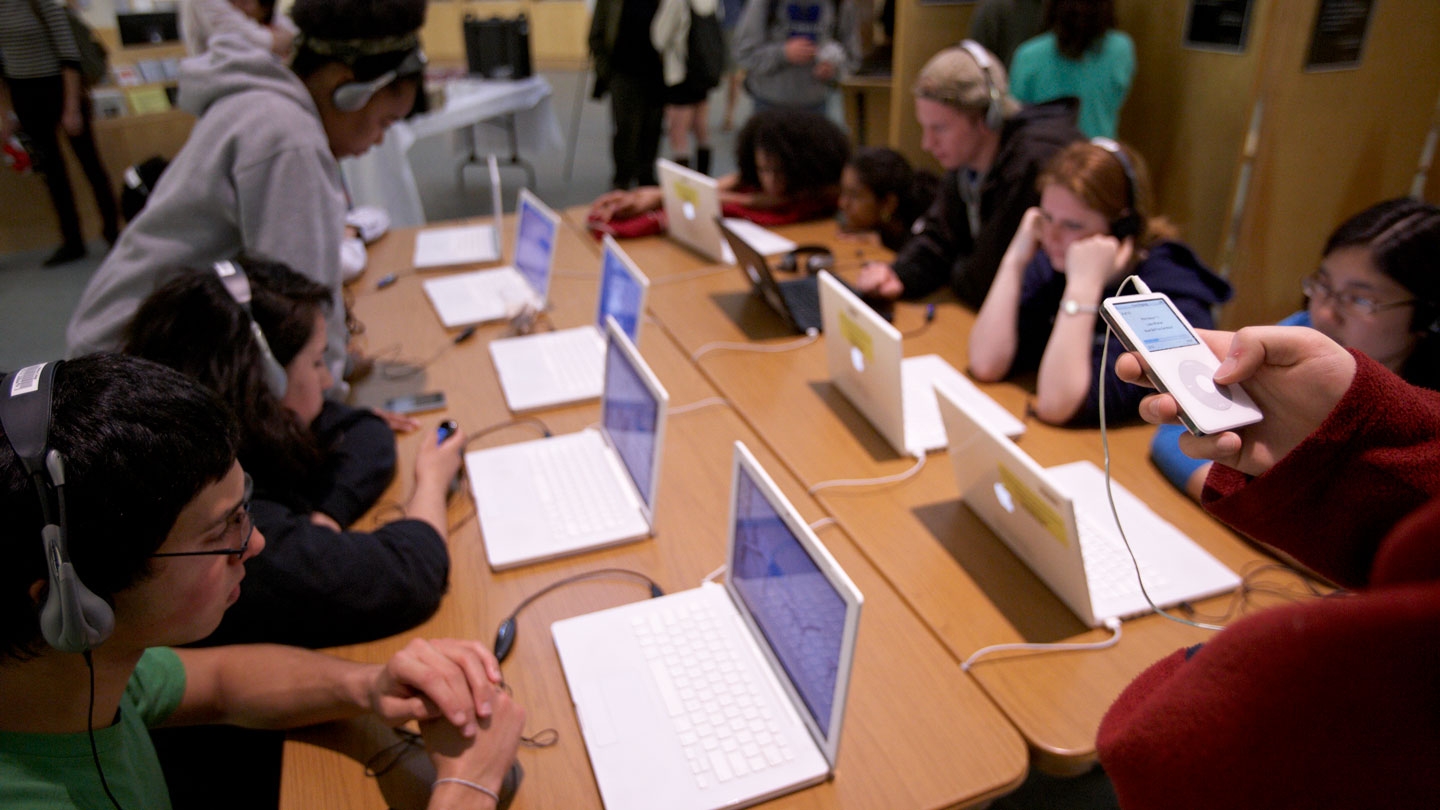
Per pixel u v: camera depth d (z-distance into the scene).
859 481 1.56
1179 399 0.67
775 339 2.13
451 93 4.62
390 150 3.93
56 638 0.69
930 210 2.51
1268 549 1.35
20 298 4.00
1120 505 1.45
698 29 4.42
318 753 1.08
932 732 1.08
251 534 0.86
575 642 1.19
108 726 0.87
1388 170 3.12
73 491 0.68
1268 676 0.46
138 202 2.32
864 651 1.20
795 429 1.73
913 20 3.63
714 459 1.65
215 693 1.12
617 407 1.57
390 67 1.72
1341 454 0.57
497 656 1.20
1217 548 1.36
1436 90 3.05
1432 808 0.45
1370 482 0.56
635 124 4.62
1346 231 1.33
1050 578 1.28
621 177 4.78
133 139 4.66
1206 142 3.02
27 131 4.08
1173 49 3.09
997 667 1.16
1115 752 0.56
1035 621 1.24
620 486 1.53
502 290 2.38
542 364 1.99
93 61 4.25
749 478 1.17
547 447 1.65
